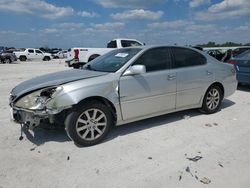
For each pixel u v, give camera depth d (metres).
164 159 3.73
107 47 17.78
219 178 3.22
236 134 4.68
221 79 5.98
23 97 4.10
